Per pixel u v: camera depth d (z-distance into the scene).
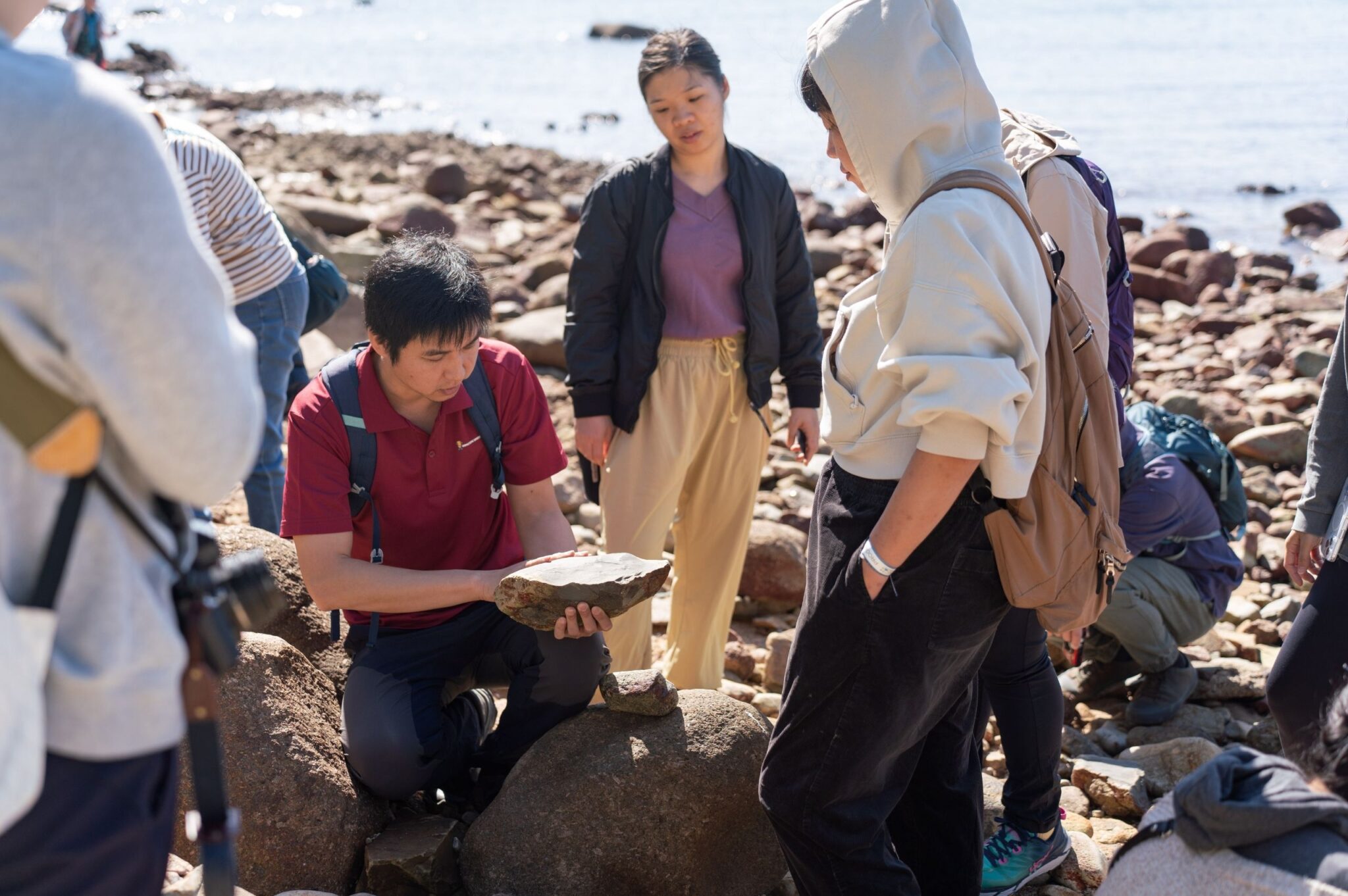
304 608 3.47
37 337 1.40
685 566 4.02
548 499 3.27
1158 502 3.99
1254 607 4.86
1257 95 18.83
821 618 2.37
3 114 1.37
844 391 2.41
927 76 2.27
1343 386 2.85
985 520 2.28
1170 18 30.20
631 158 3.74
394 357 2.80
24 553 1.45
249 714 2.83
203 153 3.85
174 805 1.65
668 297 3.71
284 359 4.25
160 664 1.52
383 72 27.42
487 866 2.83
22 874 1.49
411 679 3.07
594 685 3.07
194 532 1.67
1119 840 3.30
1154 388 7.54
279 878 2.75
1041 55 24.05
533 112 21.36
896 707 2.35
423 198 12.00
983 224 2.18
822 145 16.66
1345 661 2.68
